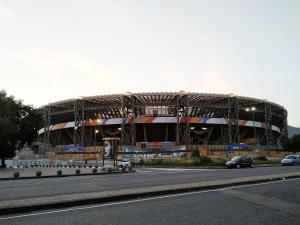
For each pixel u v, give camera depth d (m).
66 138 115.44
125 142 93.12
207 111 100.88
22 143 58.16
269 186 16.55
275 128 116.38
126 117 94.00
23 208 9.62
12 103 56.19
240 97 95.38
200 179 21.64
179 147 84.38
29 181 22.73
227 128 103.50
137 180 21.89
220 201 11.55
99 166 49.03
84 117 102.50
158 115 96.81
